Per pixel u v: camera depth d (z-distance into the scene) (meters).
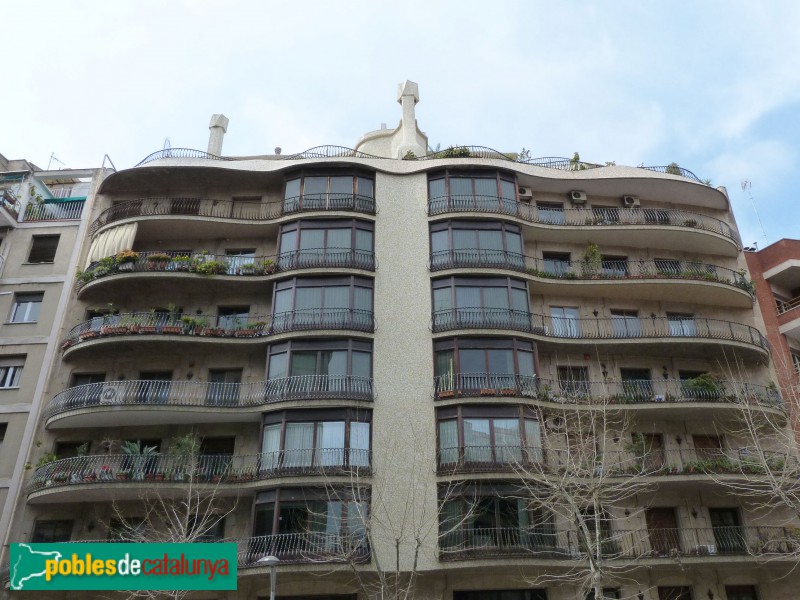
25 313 27.30
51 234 28.98
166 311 26.80
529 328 25.05
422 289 25.81
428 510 21.72
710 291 27.94
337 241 26.42
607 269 28.91
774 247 30.33
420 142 33.56
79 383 25.69
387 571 20.73
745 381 26.70
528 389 23.77
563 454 23.14
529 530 21.59
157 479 22.06
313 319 24.75
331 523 21.36
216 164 28.28
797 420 25.23
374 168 28.23
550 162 31.30
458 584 21.61
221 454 24.00
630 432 25.11
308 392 23.16
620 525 23.33
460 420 22.95
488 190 28.06
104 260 26.36
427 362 24.36
